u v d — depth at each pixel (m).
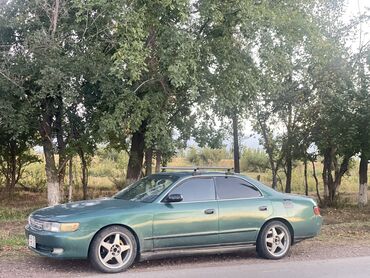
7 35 15.20
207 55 14.48
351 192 28.05
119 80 13.77
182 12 12.24
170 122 15.80
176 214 8.37
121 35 12.50
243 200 9.00
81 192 23.09
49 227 7.80
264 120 19.88
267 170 28.34
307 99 19.16
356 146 18.97
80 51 13.98
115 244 7.92
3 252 9.42
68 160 18.09
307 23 15.27
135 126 14.15
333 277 7.65
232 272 7.95
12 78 13.89
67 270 7.99
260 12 13.45
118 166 28.86
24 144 21.30
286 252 9.21
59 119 16.86
